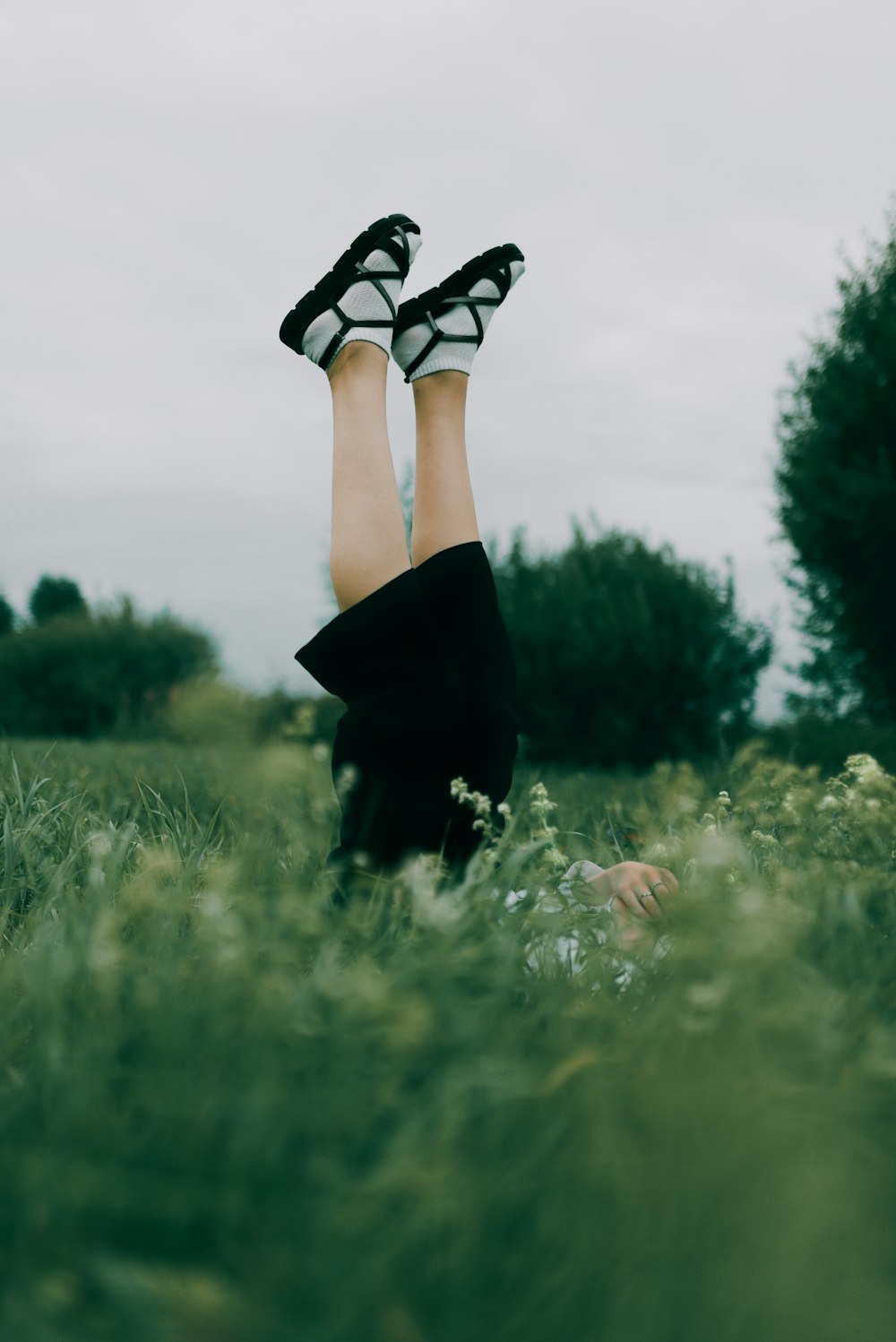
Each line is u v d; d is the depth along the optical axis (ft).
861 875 5.92
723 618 44.75
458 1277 2.61
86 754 21.29
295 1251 2.65
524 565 48.70
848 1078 3.46
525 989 4.58
